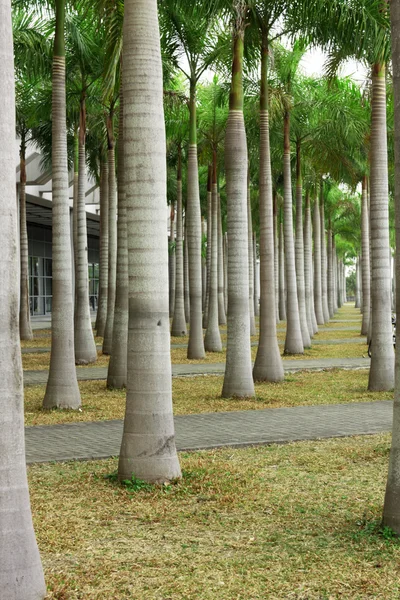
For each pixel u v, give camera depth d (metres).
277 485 7.62
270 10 16.41
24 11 16.36
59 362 13.01
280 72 21.92
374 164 15.07
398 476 5.88
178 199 32.03
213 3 13.95
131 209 7.57
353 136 22.55
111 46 13.60
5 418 4.42
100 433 10.66
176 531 6.12
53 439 10.20
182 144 31.78
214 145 29.56
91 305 60.81
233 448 9.64
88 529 6.17
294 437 10.23
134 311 7.65
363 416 12.11
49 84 22.50
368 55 15.26
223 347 27.22
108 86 13.70
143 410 7.63
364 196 31.69
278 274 46.84
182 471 8.09
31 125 24.25
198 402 13.79
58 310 12.95
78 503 6.94
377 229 15.23
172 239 44.56
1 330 4.39
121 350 15.71
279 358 16.97
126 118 7.59
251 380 14.36
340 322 48.78
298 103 22.59
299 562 5.34
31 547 4.52
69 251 13.08
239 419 11.84
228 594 4.77
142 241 7.54
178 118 24.61
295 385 16.45
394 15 5.82
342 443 9.90
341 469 8.34
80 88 22.89
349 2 15.13
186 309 40.62
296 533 6.02
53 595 4.67
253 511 6.69
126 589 4.85
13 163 4.46
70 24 17.98
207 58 20.83
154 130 7.56
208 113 29.05
